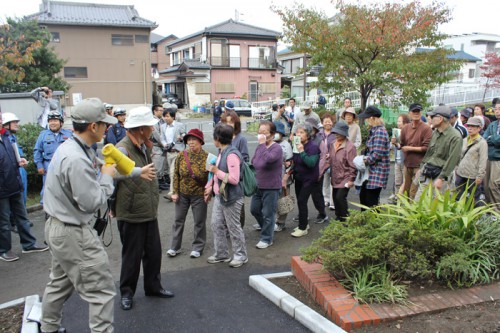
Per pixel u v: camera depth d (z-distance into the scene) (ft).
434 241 12.12
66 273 9.65
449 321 10.35
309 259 12.69
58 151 9.39
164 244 18.74
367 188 18.11
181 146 28.76
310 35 42.09
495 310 10.77
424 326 10.19
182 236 18.86
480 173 20.02
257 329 11.20
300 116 28.35
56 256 9.42
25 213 17.93
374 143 17.69
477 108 28.66
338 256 11.81
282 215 19.97
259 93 124.98
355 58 42.09
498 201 20.36
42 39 64.34
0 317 11.92
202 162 16.30
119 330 11.34
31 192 28.22
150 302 12.98
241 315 12.01
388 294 11.14
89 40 91.45
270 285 13.26
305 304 12.01
